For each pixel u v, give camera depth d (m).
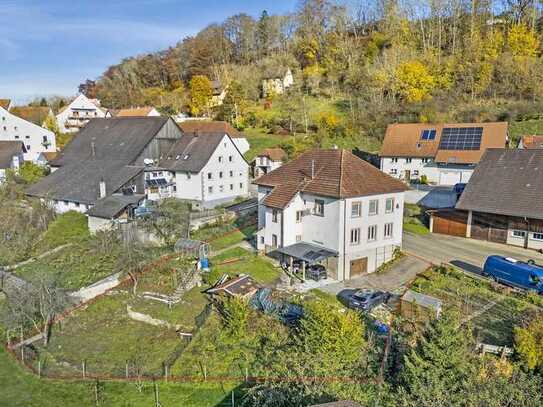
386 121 75.44
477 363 19.67
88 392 23.00
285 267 34.19
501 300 27.48
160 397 21.84
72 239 45.25
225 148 57.28
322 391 19.41
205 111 102.62
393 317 25.83
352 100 87.00
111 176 53.50
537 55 81.25
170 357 25.27
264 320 25.88
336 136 76.19
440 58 85.69
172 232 42.47
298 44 112.56
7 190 57.00
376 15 107.31
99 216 45.62
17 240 44.81
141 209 47.22
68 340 28.55
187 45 128.88
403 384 19.47
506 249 36.91
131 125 64.25
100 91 128.38
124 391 22.73
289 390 19.86
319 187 33.56
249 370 22.73
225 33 130.75
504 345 21.89
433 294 28.84
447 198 46.84
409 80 79.50
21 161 72.06
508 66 76.56
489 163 40.81
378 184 34.03
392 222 35.00
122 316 30.72
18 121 79.25
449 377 18.31
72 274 37.25
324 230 33.34
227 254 37.41
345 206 32.03
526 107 69.31
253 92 103.69
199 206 55.09
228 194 58.34
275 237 35.53
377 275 33.28
